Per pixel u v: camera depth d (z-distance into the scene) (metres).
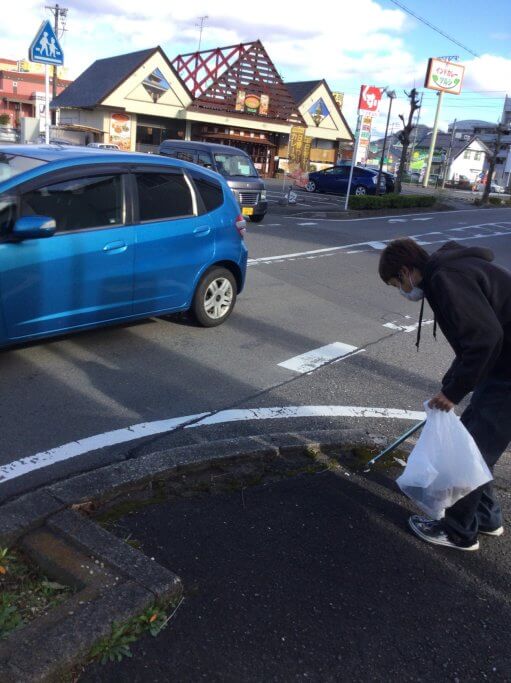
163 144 18.06
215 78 39.75
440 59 50.09
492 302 2.74
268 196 26.50
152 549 2.95
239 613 2.62
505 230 21.80
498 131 35.22
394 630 2.64
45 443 4.02
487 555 3.24
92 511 3.20
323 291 9.42
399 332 7.58
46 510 3.05
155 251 5.82
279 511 3.39
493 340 2.66
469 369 2.73
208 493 3.49
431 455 3.02
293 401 5.07
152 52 36.03
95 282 5.34
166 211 5.98
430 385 5.80
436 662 2.50
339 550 3.12
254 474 3.74
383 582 2.93
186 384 5.22
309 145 43.59
